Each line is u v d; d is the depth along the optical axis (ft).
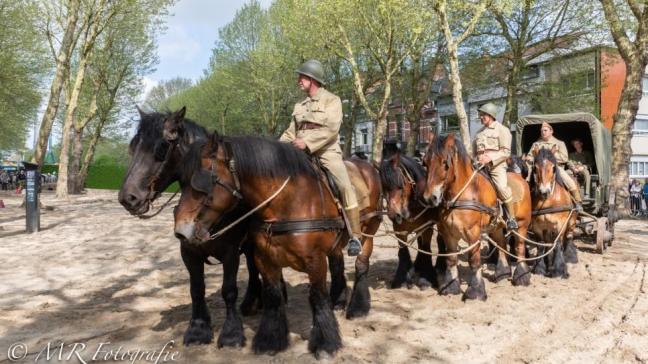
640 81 51.98
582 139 37.24
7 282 24.50
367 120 133.69
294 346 15.40
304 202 14.08
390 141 21.65
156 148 14.93
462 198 20.65
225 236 14.94
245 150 13.70
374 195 19.90
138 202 14.61
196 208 12.62
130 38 98.07
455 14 60.39
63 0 64.75
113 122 114.83
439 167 19.74
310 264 14.10
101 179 150.92
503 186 22.24
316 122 15.34
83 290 22.94
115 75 105.91
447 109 119.96
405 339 16.08
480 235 20.92
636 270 27.20
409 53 67.62
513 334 16.61
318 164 15.25
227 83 120.57
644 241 38.81
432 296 21.86
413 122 83.20
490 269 27.78
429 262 23.79
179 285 24.11
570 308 19.77
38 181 43.14
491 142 22.98
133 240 38.75
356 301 18.70
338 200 15.11
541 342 15.92
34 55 81.66
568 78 79.61
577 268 27.99
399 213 20.33
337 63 90.94
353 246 15.01
